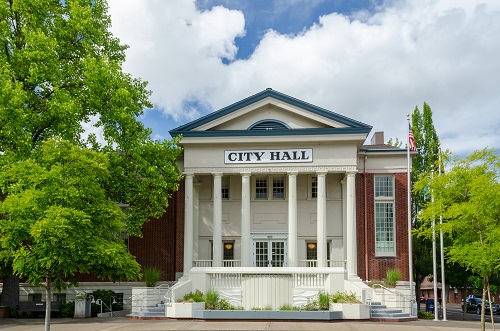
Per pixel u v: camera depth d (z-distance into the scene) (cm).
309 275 3278
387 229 4131
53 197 1806
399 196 4150
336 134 3856
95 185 1930
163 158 3494
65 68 3241
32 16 3141
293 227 3834
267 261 4125
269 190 4197
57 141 1947
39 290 3997
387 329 2533
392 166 4188
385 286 3756
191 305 3008
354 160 3869
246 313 2902
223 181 4256
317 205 3956
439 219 2908
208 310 2938
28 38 2995
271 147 3916
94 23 3428
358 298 3100
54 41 3038
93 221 1884
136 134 3419
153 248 4147
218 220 3878
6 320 3142
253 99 3966
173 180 3562
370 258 4084
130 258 2014
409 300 3444
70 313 3441
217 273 3328
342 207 4159
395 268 4059
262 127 4009
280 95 3950
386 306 3372
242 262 3828
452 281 4888
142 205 3475
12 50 3191
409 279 3812
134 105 3381
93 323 2839
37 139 3262
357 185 4181
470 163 2416
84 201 1880
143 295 3384
